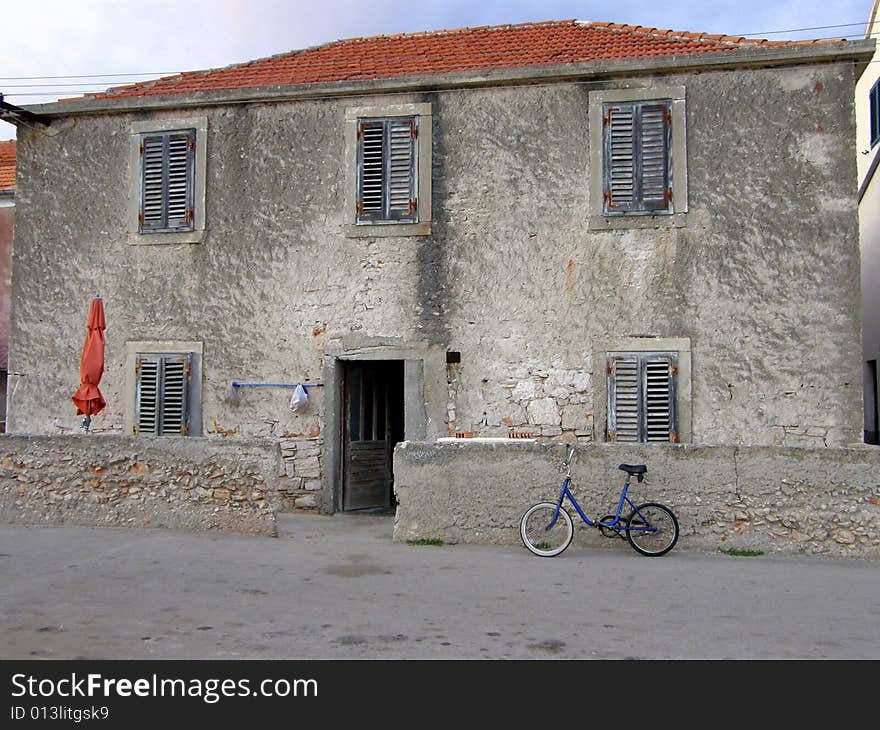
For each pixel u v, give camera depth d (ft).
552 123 34.01
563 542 25.32
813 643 16.53
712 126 32.83
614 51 35.55
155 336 36.45
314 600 19.71
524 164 34.12
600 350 33.09
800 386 31.68
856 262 31.60
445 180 34.65
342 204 35.40
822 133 32.07
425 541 26.96
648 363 32.68
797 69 32.32
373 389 38.27
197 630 17.12
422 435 34.12
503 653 15.83
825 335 31.65
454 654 15.72
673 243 32.83
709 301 32.45
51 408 36.91
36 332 37.29
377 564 23.80
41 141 38.01
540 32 40.70
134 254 36.86
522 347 33.71
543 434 33.32
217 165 36.47
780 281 32.04
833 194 31.89
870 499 24.79
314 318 35.40
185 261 36.42
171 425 36.01
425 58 38.22
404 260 34.76
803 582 21.74
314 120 35.86
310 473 35.22
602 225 33.30
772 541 25.23
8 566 23.12
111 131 37.47
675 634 17.12
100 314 33.71
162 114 37.09
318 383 35.24
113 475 29.40
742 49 32.37
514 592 20.62
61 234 37.47
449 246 34.45
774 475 25.34
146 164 36.96
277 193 35.94
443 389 34.14
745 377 32.07
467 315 34.17
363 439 37.42
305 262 35.55
